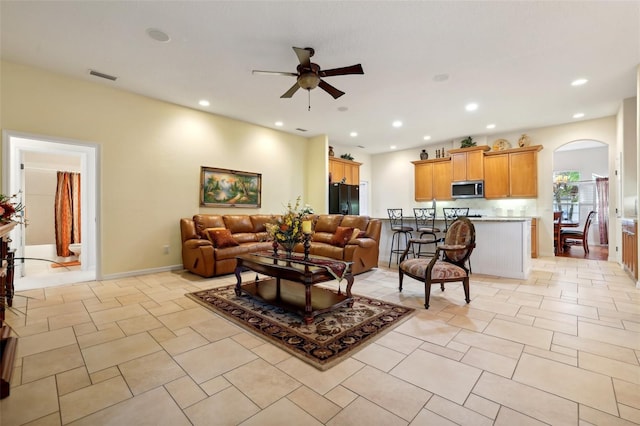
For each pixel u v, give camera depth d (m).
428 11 2.53
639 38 2.90
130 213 4.33
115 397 1.55
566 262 5.45
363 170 8.88
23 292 3.47
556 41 2.96
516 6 2.46
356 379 1.72
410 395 1.57
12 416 1.40
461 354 2.00
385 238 5.57
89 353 2.02
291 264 2.87
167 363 1.89
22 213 4.21
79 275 4.36
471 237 3.12
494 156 6.55
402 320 2.61
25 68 3.51
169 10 2.52
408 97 4.46
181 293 3.45
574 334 2.30
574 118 5.52
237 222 5.23
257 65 3.49
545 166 6.16
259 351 2.06
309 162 7.08
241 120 5.68
